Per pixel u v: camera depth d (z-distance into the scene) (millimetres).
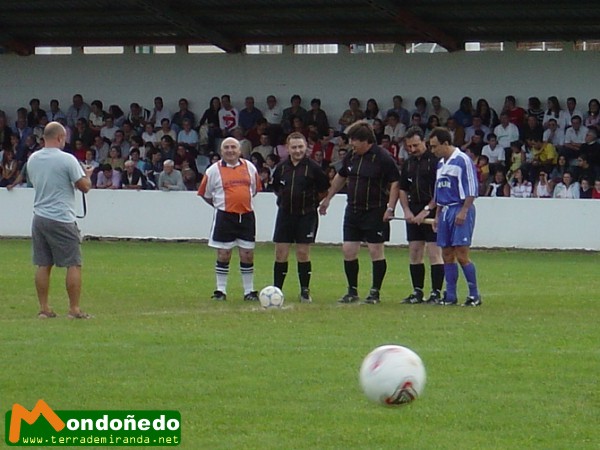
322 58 47531
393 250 36219
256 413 12031
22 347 15516
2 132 47906
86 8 45250
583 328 17750
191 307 20734
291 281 26016
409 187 21625
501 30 44500
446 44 45219
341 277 26969
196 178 43938
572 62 45156
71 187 18719
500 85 45906
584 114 44781
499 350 15578
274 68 48000
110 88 49594
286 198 21797
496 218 37281
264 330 17297
